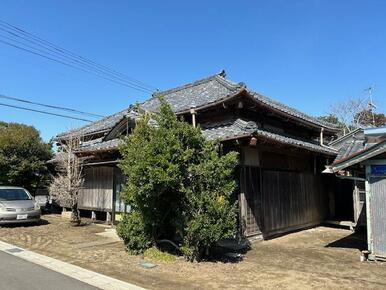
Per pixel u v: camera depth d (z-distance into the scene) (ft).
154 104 55.62
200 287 20.25
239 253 30.30
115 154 45.32
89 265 25.30
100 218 52.31
